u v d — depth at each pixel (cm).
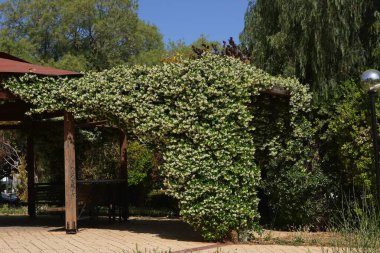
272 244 874
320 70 1123
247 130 902
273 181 1110
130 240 930
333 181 1085
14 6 4088
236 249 809
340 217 1049
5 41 3847
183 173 872
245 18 1355
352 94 1040
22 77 989
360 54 1115
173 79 888
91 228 1137
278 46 1191
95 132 1535
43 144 1576
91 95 962
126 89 930
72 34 4066
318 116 1118
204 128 873
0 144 2417
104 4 4041
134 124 928
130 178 1645
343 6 1098
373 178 977
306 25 1130
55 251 806
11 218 1435
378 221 651
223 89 879
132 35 4084
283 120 1088
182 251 790
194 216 882
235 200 883
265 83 926
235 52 1569
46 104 997
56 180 1625
